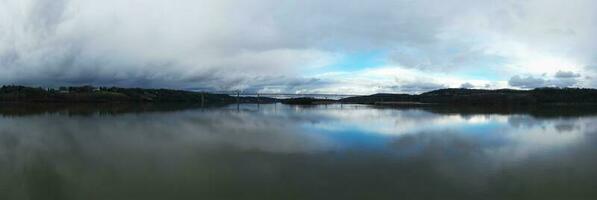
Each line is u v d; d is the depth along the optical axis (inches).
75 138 1183.6
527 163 785.6
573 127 1544.0
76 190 625.0
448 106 4215.1
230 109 3550.7
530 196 581.9
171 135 1251.8
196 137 1192.2
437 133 1291.8
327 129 1427.2
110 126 1592.0
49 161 835.4
